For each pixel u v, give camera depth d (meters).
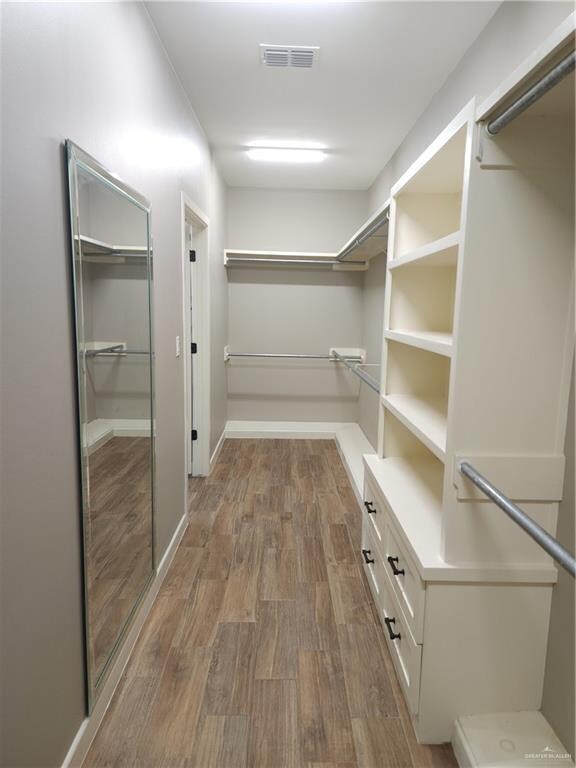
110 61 1.48
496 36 1.82
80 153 1.21
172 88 2.27
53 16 1.09
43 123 1.05
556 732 1.35
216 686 1.62
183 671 1.69
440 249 1.48
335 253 4.47
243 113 2.81
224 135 3.18
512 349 1.29
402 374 2.23
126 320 1.68
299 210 4.58
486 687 1.41
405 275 2.16
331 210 4.59
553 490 1.32
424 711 1.41
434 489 1.90
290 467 3.92
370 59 2.19
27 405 1.01
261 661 1.74
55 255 1.12
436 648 1.38
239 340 4.75
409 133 3.08
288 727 1.47
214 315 3.78
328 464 4.00
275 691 1.60
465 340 1.28
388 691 1.61
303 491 3.42
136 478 1.84
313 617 2.00
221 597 2.13
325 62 2.23
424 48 2.09
